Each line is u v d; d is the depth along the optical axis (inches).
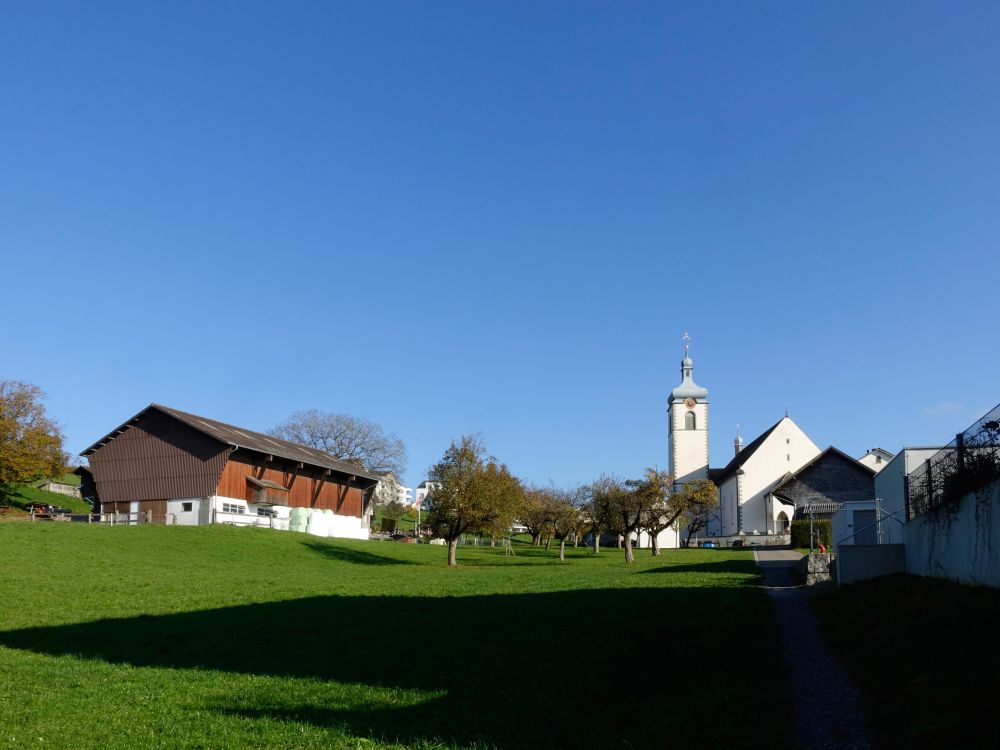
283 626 1049.5
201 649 940.6
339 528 3260.3
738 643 873.5
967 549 920.3
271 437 3617.1
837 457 3784.5
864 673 722.8
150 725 648.4
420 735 617.6
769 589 1405.0
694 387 5147.6
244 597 1304.1
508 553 3316.9
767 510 4205.2
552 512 3142.2
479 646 899.4
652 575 1760.6
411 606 1192.2
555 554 3309.5
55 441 3147.1
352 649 916.0
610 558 2970.0
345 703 706.2
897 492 1375.5
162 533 2261.3
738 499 4239.7
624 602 1159.6
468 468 2434.8
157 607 1216.8
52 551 1760.6
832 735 593.0
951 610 797.9
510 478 2500.0
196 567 1809.8
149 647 959.0
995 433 844.0
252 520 3024.1
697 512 3309.5
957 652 674.8
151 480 3021.7
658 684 732.0
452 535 2429.9
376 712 679.7
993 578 835.4
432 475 2476.6
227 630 1035.9
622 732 616.1
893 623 850.8
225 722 652.7
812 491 3767.2
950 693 592.1
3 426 3016.7
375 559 2464.3
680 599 1195.3
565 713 659.4
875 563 1262.3
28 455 3038.9
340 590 1397.6
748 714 642.2
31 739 605.6
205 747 594.6
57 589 1357.0
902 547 1261.1
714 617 1023.6
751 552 2940.5
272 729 634.8
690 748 579.5
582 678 757.3
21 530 1998.0
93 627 1069.8
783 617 1046.4
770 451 4256.9
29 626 1079.6
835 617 997.2
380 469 4763.8
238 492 3034.0
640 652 843.4
